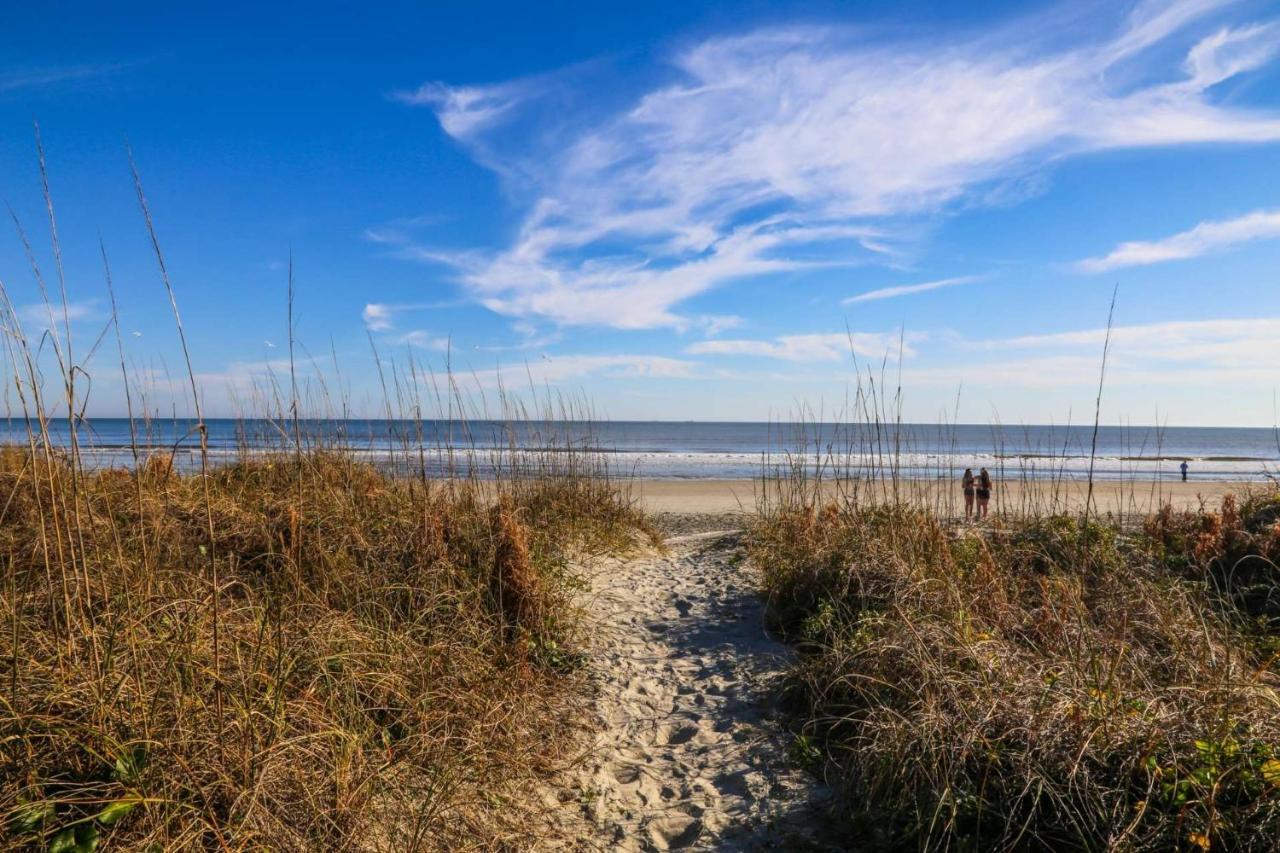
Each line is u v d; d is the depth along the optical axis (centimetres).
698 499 2138
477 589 609
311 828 318
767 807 396
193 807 291
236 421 862
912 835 340
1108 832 304
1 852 253
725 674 602
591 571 884
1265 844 277
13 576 427
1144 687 400
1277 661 443
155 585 453
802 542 824
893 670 485
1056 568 695
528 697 513
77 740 296
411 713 432
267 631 424
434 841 346
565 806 405
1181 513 934
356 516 712
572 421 1229
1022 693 392
